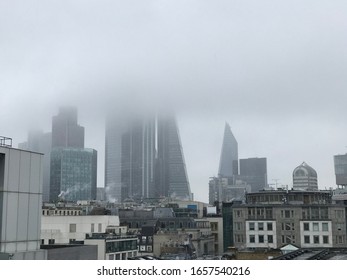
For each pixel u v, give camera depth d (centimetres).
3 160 4453
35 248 4788
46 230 12862
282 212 13762
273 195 14325
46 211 16362
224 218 16888
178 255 13800
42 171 4991
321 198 14462
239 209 14188
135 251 12938
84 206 19212
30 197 4772
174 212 19275
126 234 13838
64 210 17100
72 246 5588
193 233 16138
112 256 11888
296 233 13550
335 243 13500
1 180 4422
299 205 13725
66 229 13462
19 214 4597
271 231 13712
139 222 17225
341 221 13825
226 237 16712
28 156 4781
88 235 12925
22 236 4619
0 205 4391
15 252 4450
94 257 5659
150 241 15150
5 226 4403
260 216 13900
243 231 13975
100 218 13888
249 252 10300
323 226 13575
